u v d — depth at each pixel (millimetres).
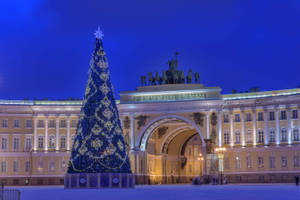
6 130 108875
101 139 68875
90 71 71562
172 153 126438
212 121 104312
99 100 69875
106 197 46688
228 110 104438
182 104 106062
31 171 109438
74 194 53188
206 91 105125
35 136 110500
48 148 110562
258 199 40781
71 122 111312
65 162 110250
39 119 111188
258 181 99812
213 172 99625
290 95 97750
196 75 108250
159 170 119375
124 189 66938
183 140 128000
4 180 107500
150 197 45688
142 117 108375
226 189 63719
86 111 69812
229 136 103688
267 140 100312
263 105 101438
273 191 55906
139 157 108562
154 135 119500
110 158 69375
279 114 99750
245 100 102562
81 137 69312
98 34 73375
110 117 69938
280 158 98312
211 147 100750
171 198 43531
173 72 109688
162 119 108625
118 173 69438
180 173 130000
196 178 86312
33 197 47531
